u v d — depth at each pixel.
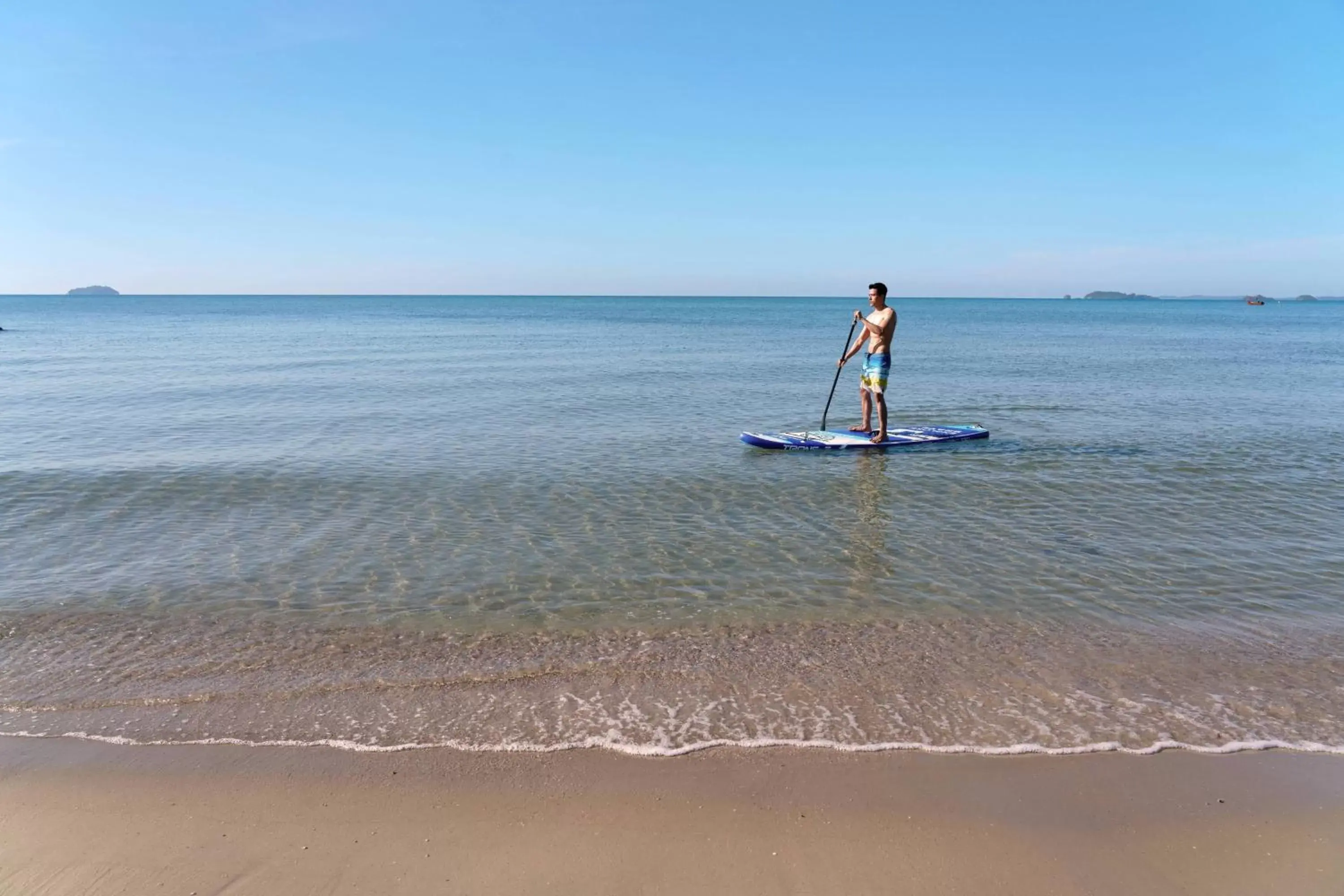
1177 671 5.82
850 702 5.35
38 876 3.74
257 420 16.81
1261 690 5.54
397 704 5.34
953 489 11.26
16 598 7.16
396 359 34.53
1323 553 8.46
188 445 14.01
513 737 4.92
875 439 14.34
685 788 4.41
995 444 14.62
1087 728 5.04
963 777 4.52
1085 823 4.14
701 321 91.06
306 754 4.75
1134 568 8.01
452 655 6.08
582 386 23.66
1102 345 45.69
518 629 6.55
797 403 20.22
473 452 13.57
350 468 12.30
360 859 3.86
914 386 24.38
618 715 5.18
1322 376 27.34
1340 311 165.00
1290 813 4.24
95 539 8.81
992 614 6.86
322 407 18.88
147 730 5.02
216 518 9.64
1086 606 7.04
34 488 10.88
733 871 3.78
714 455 13.48
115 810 4.23
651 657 6.03
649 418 17.58
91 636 6.40
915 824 4.12
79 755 4.73
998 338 54.41
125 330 64.62
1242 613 6.89
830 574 7.83
